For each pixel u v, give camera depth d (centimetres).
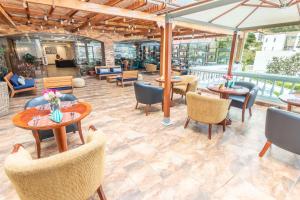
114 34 933
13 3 349
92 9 323
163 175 195
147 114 381
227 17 339
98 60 1047
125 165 212
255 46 866
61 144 207
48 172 98
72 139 274
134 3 327
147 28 663
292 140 188
